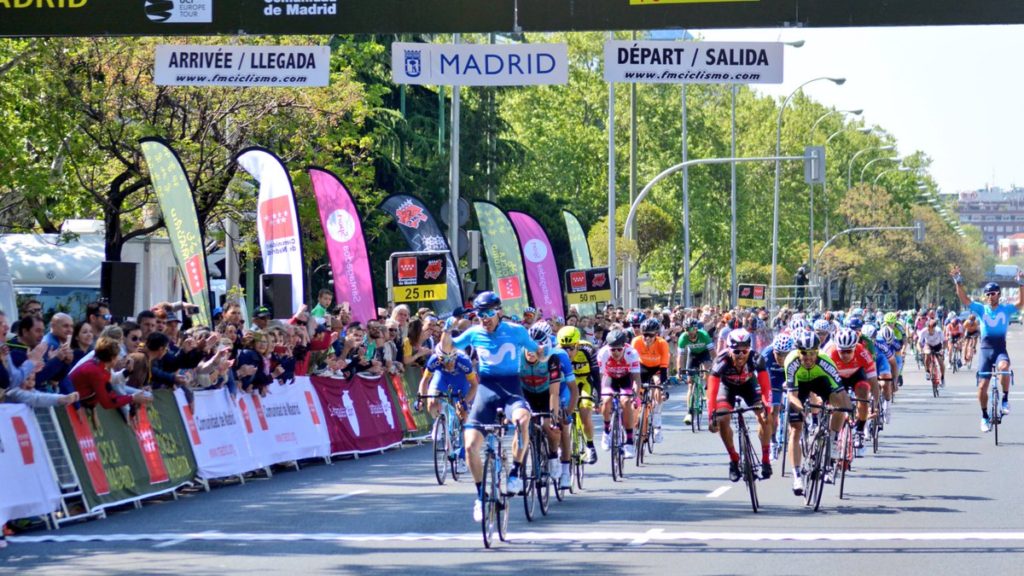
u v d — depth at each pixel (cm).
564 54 1925
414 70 1922
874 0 1748
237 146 3800
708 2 1772
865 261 11981
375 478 2197
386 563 1334
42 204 3506
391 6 1827
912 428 3142
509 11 1816
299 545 1461
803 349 1784
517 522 1645
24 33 1847
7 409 1585
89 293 3459
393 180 5850
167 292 3806
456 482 2123
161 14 1842
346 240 3014
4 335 1612
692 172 9088
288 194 2747
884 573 1256
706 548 1418
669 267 9356
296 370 2473
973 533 1519
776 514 1702
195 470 1997
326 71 1956
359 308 3000
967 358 3594
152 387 2006
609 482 2111
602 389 2194
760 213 10425
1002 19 1739
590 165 8800
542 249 4147
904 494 1905
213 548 1447
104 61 3450
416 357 2897
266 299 2667
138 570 1308
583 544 1454
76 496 1688
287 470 2339
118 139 3531
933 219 15212
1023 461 2372
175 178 2711
